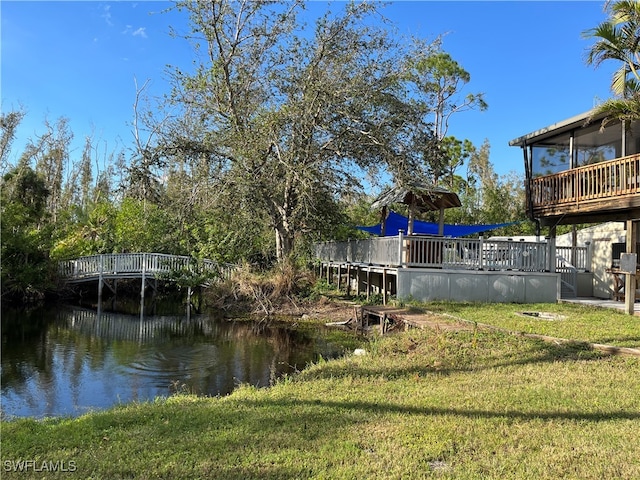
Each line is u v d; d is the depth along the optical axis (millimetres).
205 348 13742
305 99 17922
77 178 49000
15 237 24141
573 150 16797
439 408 6027
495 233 37031
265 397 6852
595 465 4367
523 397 6383
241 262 22875
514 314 13109
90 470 4422
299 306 19984
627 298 13375
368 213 30016
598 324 11461
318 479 4152
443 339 9805
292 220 20688
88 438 5301
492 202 38344
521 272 16391
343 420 5629
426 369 8148
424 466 4387
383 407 6129
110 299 26953
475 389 6824
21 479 4258
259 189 18734
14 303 24156
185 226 23609
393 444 4879
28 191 34562
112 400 9055
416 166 18359
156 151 18859
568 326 11148
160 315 21031
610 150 16469
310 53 18469
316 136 18984
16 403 8922
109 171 49469
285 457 4617
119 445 5031
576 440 4945
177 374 10898
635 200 12758
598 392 6551
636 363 8062
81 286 27062
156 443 5039
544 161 17922
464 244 16266
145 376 10773
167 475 4273
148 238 28203
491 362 8398
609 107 13039
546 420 5551
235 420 5738
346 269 23703
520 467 4340
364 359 9078
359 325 16125
